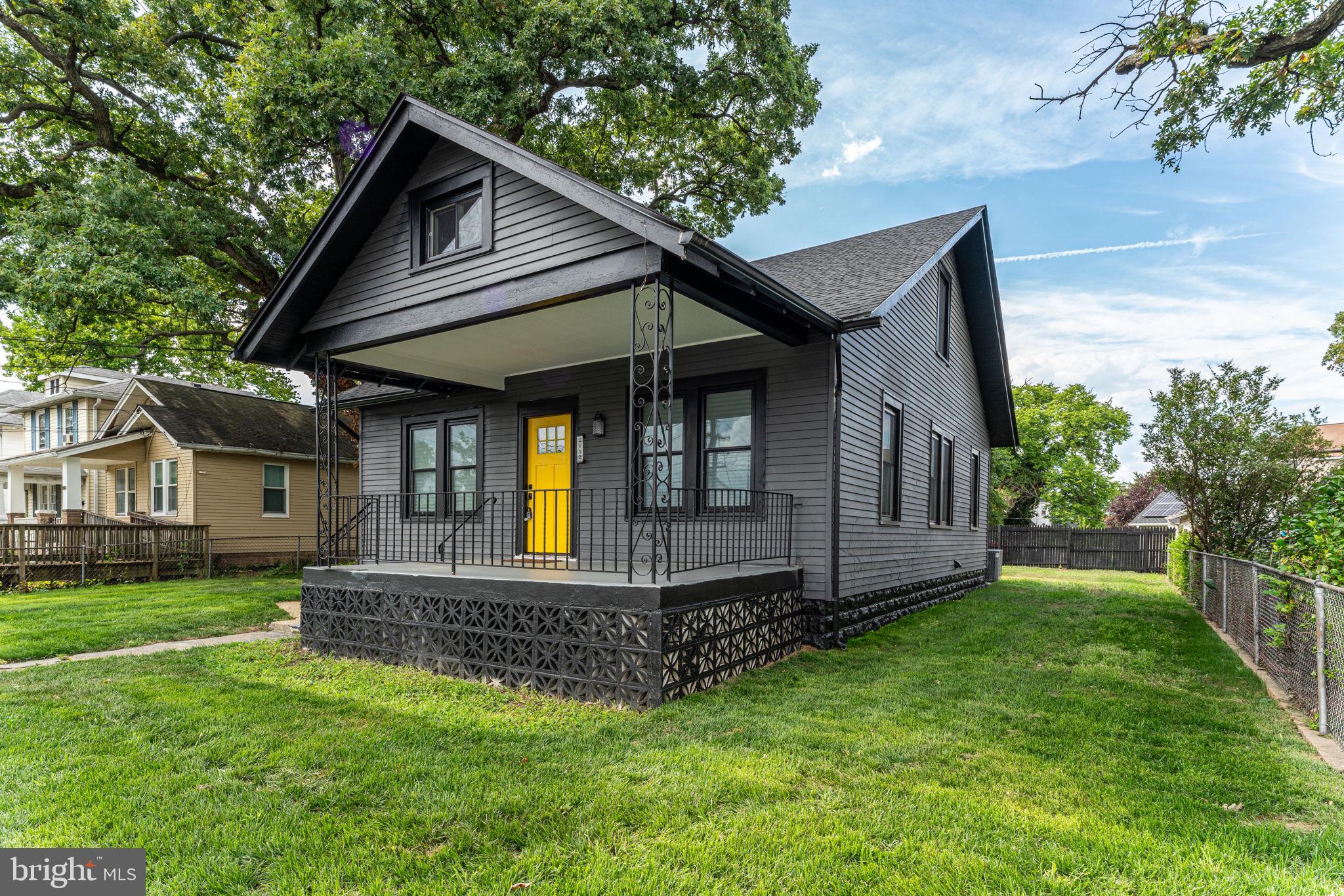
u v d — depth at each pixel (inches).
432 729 164.7
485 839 108.2
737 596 223.1
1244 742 153.7
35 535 490.9
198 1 502.0
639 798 122.6
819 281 336.8
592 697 192.5
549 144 576.4
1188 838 106.7
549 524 353.4
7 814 117.8
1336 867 96.7
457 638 225.6
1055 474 1125.7
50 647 264.8
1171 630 303.4
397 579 244.4
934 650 261.1
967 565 494.0
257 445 653.9
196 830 112.0
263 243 549.3
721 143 618.2
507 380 373.1
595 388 335.9
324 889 94.4
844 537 279.7
